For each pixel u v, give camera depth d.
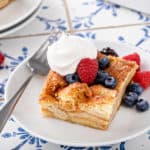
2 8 0.65
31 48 0.62
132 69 0.52
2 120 0.47
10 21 0.63
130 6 0.69
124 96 0.51
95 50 0.52
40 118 0.50
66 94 0.49
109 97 0.48
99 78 0.50
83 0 0.72
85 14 0.69
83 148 0.48
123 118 0.49
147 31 0.65
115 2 0.70
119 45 0.57
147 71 0.54
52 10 0.70
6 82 0.56
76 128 0.48
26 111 0.50
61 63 0.50
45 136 0.47
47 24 0.67
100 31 0.65
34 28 0.66
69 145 0.46
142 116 0.49
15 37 0.65
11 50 0.62
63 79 0.51
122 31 0.65
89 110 0.48
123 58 0.55
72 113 0.49
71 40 0.51
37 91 0.53
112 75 0.51
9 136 0.49
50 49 0.52
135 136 0.46
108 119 0.47
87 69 0.49
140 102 0.50
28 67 0.54
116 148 0.48
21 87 0.51
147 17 0.68
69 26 0.66
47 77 0.53
